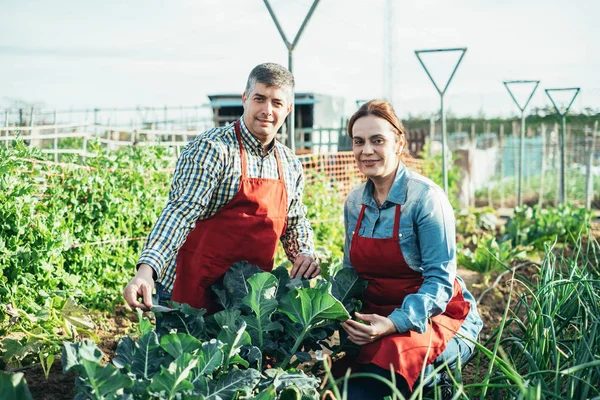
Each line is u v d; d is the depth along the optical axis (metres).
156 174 7.59
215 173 3.50
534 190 19.84
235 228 3.62
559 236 9.73
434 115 21.05
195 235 3.65
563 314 3.78
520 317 5.63
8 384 2.48
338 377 3.47
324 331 3.35
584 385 2.82
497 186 20.39
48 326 4.52
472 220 11.26
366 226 3.53
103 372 2.40
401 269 3.46
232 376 2.75
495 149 20.92
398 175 3.45
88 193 6.37
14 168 5.54
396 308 3.46
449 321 3.37
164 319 3.16
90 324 4.67
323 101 20.25
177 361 2.53
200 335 3.15
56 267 5.68
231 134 3.64
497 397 3.28
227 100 20.30
